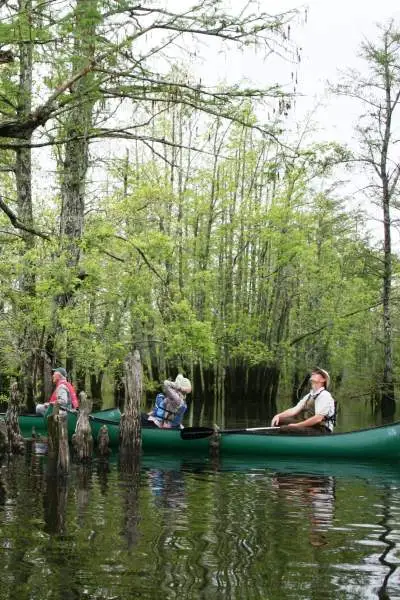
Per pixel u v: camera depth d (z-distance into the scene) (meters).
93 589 4.82
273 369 28.22
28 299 14.95
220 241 27.39
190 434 11.84
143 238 18.27
